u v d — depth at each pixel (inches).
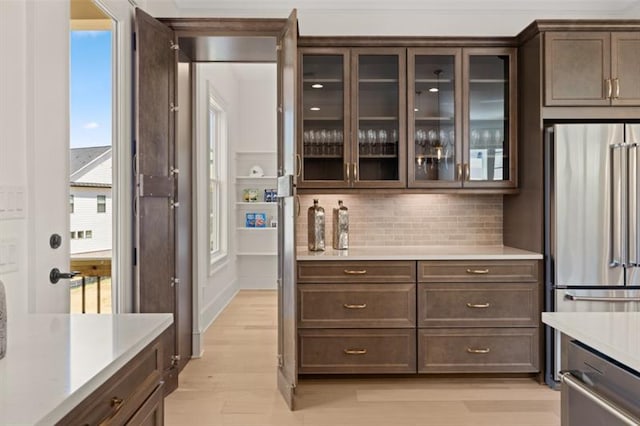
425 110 133.3
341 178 132.6
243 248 252.1
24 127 72.7
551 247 120.6
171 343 121.8
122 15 109.6
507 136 134.3
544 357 123.9
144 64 111.3
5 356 42.0
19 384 35.4
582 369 52.4
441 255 124.6
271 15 147.9
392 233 146.9
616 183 117.3
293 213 110.8
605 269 118.2
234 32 124.5
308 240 138.0
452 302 124.5
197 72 149.9
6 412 30.6
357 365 124.3
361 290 124.2
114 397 42.4
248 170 251.3
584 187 118.5
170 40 122.3
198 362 141.8
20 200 71.7
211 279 189.9
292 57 110.8
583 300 118.1
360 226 146.9
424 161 133.6
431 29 148.1
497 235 147.3
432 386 122.9
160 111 117.9
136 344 46.1
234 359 144.6
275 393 118.6
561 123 125.6
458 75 132.0
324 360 124.1
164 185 119.7
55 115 80.8
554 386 120.8
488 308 124.1
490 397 115.7
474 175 133.9
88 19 119.6
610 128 117.8
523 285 124.0
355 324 124.1
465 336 124.6
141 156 110.3
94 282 149.3
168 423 101.8
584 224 118.6
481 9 147.0
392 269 124.5
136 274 113.1
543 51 121.5
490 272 124.0
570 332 52.8
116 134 109.8
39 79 76.3
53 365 39.6
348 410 108.4
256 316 197.8
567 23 121.1
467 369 124.5
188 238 143.3
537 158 123.6
